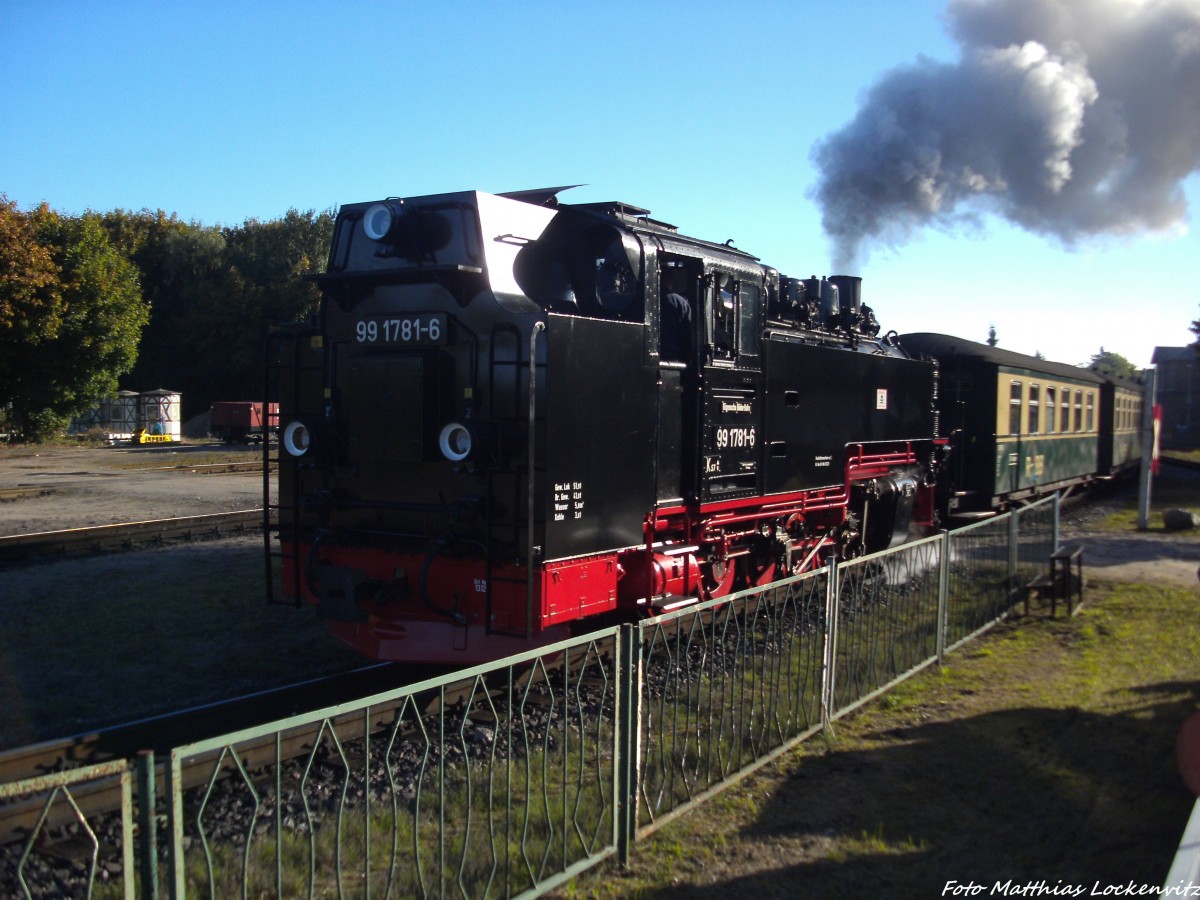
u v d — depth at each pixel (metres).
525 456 6.23
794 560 9.95
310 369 7.34
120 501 18.94
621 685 4.50
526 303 6.74
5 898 3.96
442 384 6.63
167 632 8.73
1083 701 6.86
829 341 10.63
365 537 7.00
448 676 3.96
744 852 4.61
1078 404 21.70
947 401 15.87
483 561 6.42
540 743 5.94
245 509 17.64
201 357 59.06
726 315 8.28
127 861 2.89
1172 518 16.45
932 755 5.86
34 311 36.09
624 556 7.41
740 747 5.59
